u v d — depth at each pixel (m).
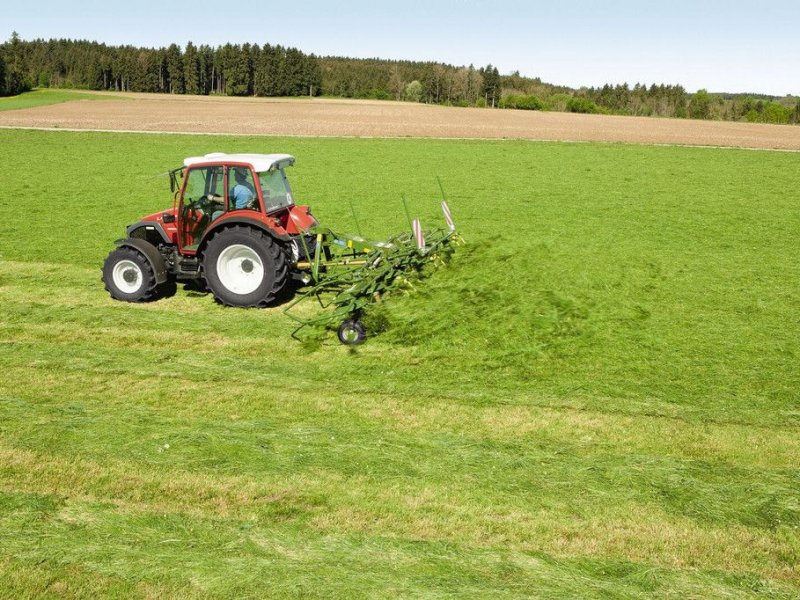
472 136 40.59
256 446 6.07
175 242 10.18
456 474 5.65
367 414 6.79
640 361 8.10
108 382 7.48
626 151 32.88
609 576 4.47
